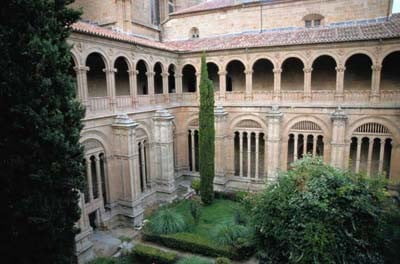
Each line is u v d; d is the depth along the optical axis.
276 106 25.11
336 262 9.62
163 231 18.72
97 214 20.00
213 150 23.77
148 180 24.91
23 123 9.57
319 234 9.62
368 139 24.70
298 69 27.86
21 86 9.31
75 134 11.36
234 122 27.39
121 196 21.36
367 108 22.52
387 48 21.61
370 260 9.83
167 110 26.98
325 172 10.79
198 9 34.47
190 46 30.05
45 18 10.03
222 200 25.12
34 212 9.69
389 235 10.19
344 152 23.55
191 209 21.19
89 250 17.00
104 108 20.33
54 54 9.95
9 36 9.09
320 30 27.06
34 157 9.80
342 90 23.56
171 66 30.33
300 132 25.14
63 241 11.18
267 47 25.19
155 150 25.17
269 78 28.97
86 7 29.69
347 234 9.64
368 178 11.03
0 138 9.39
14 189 9.73
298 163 11.77
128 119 20.67
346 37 22.97
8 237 9.90
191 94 29.23
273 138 24.84
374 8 26.48
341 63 23.23
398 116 21.67
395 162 22.23
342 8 27.86
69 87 11.13
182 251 17.42
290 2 29.77
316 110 24.20
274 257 11.15
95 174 21.67
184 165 30.17
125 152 20.69
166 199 25.20
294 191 10.60
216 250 16.39
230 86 31.03
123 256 16.88
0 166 9.35
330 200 10.00
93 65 23.59
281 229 10.52
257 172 26.84
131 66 22.75
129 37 23.88
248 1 32.28
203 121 23.30
